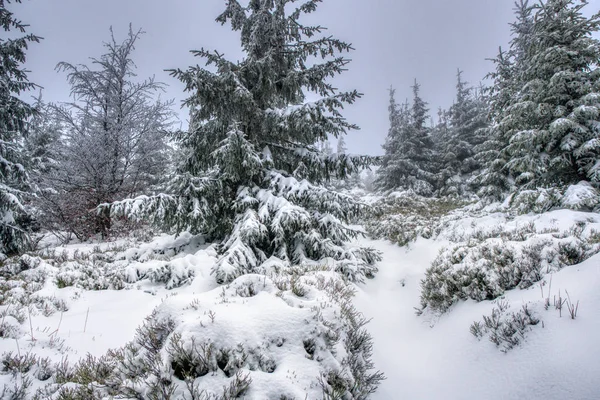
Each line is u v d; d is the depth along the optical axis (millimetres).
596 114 8648
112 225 13422
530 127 10469
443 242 10062
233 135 7273
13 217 9531
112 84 13523
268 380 2586
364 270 8031
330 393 2658
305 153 9102
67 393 2793
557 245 4926
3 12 9641
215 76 7602
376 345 4660
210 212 8148
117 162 13258
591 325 3021
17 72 10570
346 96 8000
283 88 9039
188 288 6441
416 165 24781
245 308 3562
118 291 6469
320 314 3686
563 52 9266
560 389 2582
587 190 8258
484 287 4914
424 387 3654
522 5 15289
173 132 9281
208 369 2738
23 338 4121
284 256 7609
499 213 10695
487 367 3461
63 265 7531
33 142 17406
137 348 3365
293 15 8664
